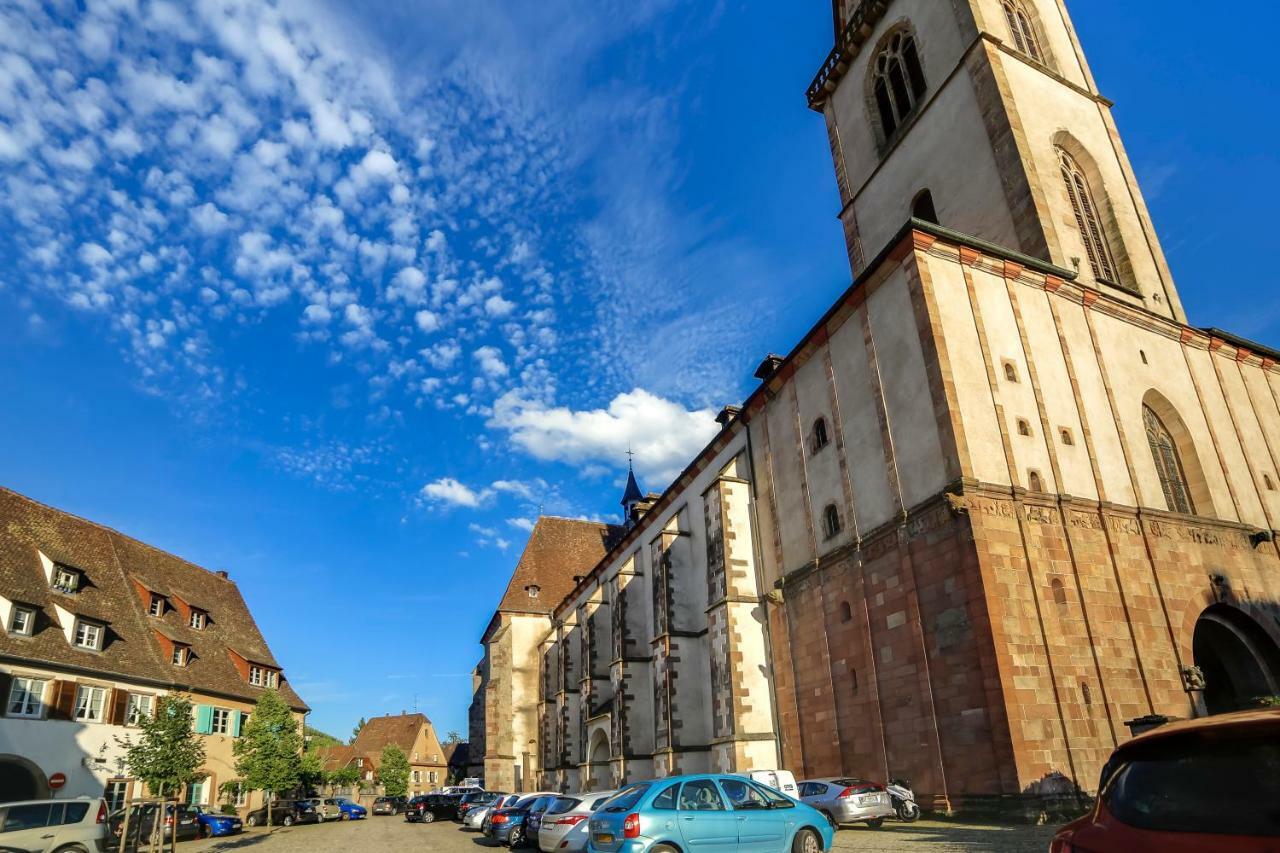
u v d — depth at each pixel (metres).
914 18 35.19
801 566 28.97
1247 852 4.07
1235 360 31.86
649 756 40.50
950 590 21.22
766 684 30.48
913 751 21.72
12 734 32.41
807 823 13.56
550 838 19.14
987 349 23.95
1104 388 26.22
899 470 24.00
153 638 44.75
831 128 40.53
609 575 50.78
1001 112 29.69
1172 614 23.06
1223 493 27.62
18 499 41.66
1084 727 19.66
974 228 30.25
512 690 60.97
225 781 48.09
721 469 36.72
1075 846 4.90
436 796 50.38
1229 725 4.77
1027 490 22.19
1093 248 31.08
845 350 27.56
